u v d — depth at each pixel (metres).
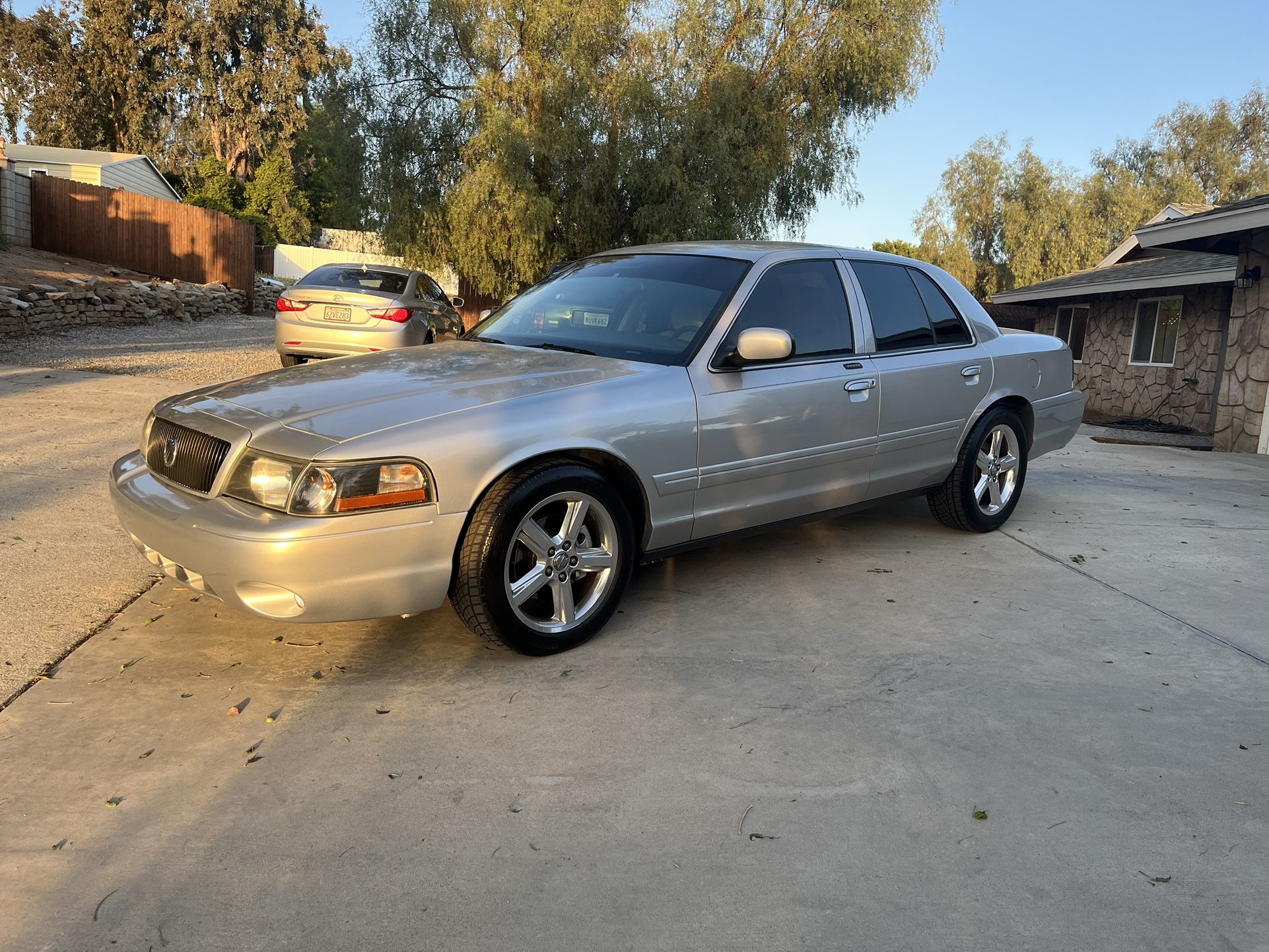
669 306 4.17
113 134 55.59
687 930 2.03
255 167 54.75
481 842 2.34
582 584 3.72
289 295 10.92
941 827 2.45
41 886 2.12
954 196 44.84
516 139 16.59
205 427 3.23
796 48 18.45
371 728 2.91
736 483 4.01
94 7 50.97
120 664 3.31
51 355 12.38
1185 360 15.16
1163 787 2.68
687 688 3.26
